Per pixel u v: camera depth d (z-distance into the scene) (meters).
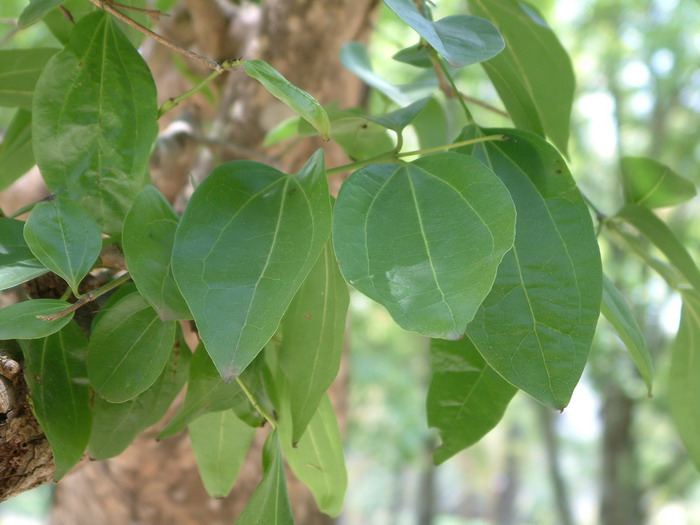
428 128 0.81
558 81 0.65
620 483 4.04
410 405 4.20
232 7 1.01
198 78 1.03
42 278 0.56
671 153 3.80
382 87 0.75
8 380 0.50
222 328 0.44
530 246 0.51
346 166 0.50
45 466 0.52
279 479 0.53
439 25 0.49
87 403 0.52
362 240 0.46
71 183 0.54
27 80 0.61
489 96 2.95
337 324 0.52
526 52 0.65
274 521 0.52
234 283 0.45
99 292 0.49
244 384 0.53
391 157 0.50
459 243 0.45
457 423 0.57
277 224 0.47
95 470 0.98
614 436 4.07
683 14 3.22
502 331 0.49
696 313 0.63
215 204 0.47
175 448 0.95
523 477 9.81
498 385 0.57
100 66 0.55
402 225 0.46
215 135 0.96
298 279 0.45
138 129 0.55
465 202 0.46
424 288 0.44
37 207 0.49
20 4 1.48
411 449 4.05
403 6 0.48
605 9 3.37
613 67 3.55
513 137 0.53
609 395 4.07
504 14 0.63
